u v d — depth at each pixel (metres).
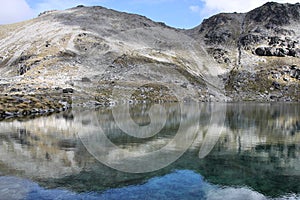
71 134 41.22
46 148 32.16
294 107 119.44
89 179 22.05
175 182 21.89
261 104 144.62
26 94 94.25
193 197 19.27
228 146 35.47
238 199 19.17
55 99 91.88
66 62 172.50
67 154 29.23
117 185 20.98
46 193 19.45
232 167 26.34
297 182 22.56
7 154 29.47
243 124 57.72
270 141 39.44
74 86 112.19
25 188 20.31
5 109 68.88
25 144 34.56
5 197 18.81
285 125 56.81
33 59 184.50
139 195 19.38
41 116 65.94
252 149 34.09
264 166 26.81
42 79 136.88
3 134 41.97
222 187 21.12
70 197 18.91
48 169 24.34
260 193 20.27
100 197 18.89
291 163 28.03
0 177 22.48
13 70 187.00
